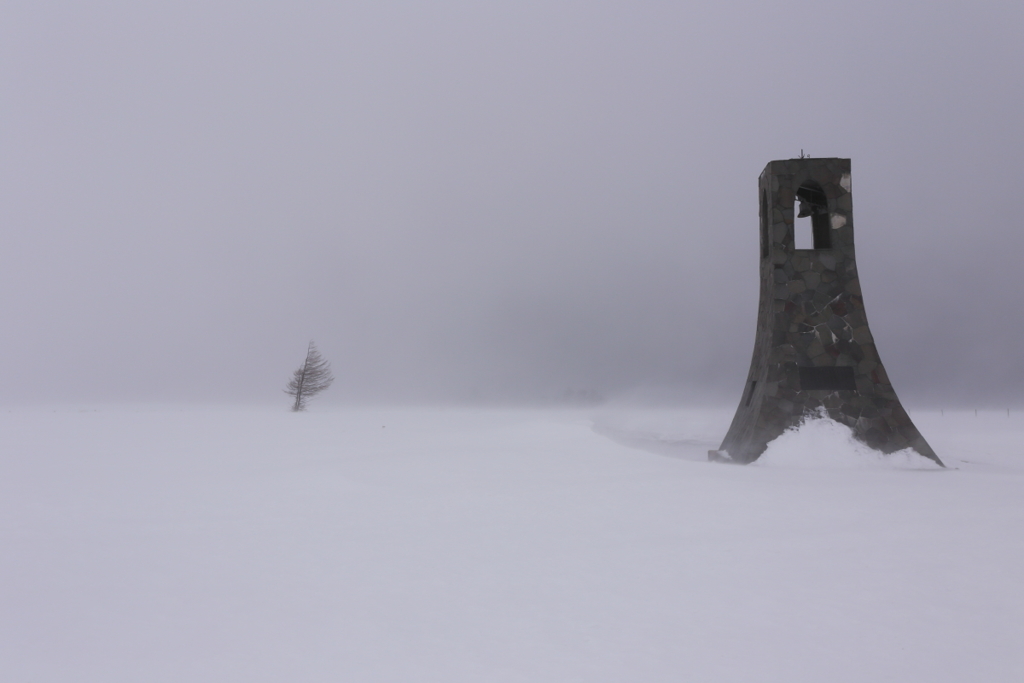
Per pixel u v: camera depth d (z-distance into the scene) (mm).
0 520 13086
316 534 11883
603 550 10641
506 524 12656
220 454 25609
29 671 6078
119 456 24734
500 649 6609
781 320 26844
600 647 6648
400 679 5875
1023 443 38781
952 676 5902
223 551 10688
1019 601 8008
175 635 7055
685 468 21734
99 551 10688
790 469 23031
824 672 6000
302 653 6535
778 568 9523
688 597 8266
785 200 27719
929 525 12344
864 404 25750
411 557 10281
